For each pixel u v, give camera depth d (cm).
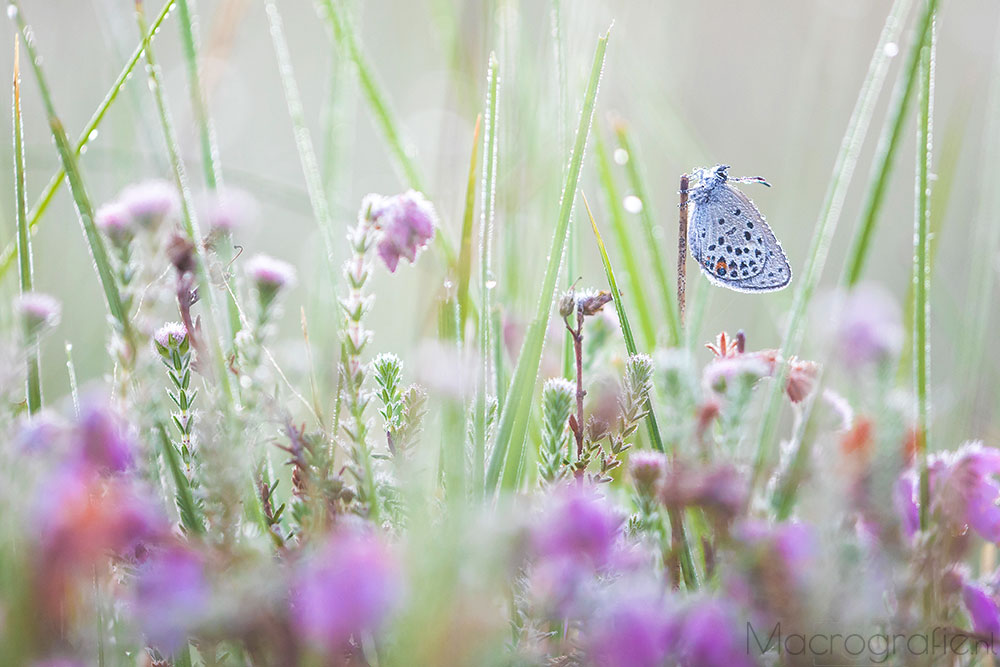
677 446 45
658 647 39
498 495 45
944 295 51
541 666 42
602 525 41
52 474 41
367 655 45
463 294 46
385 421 46
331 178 51
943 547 45
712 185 50
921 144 46
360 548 38
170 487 46
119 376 46
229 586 39
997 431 49
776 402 46
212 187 47
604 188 49
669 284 49
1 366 45
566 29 50
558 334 49
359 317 45
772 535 41
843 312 44
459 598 37
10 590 39
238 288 46
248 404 45
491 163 47
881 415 43
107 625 43
